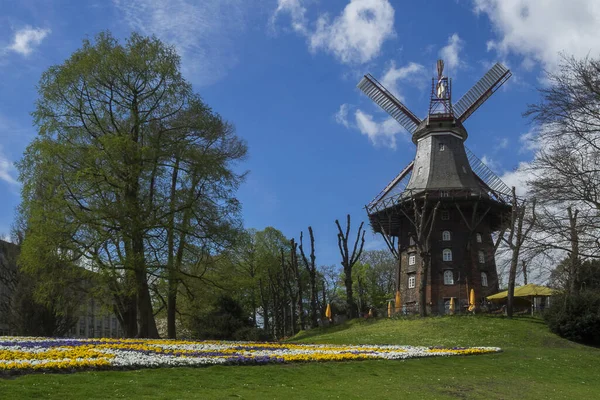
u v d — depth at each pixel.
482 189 58.00
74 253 30.61
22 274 42.81
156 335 32.75
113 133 33.22
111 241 30.95
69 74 32.25
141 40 34.50
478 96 65.62
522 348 34.25
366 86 68.38
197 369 17.22
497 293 53.16
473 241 56.53
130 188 31.98
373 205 60.81
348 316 53.28
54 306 33.75
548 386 21.19
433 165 59.28
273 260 74.44
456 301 54.91
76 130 33.00
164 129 34.69
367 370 20.47
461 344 37.28
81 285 32.28
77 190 30.84
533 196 25.80
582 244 24.69
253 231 77.19
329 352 23.86
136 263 30.50
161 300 39.38
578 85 24.92
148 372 16.05
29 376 13.89
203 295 37.06
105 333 94.00
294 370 18.86
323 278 85.50
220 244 34.66
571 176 24.83
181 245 33.53
